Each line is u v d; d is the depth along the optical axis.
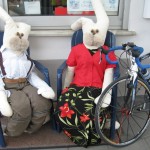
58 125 1.85
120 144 1.73
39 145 1.76
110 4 2.04
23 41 1.69
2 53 1.71
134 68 1.53
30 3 2.00
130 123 2.02
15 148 1.73
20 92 1.68
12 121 1.59
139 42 2.15
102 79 1.78
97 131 1.59
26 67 1.74
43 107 1.65
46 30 2.03
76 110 1.58
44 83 1.75
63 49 2.11
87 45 1.75
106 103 1.56
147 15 1.94
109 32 1.86
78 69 1.79
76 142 1.73
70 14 2.04
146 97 1.91
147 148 1.75
